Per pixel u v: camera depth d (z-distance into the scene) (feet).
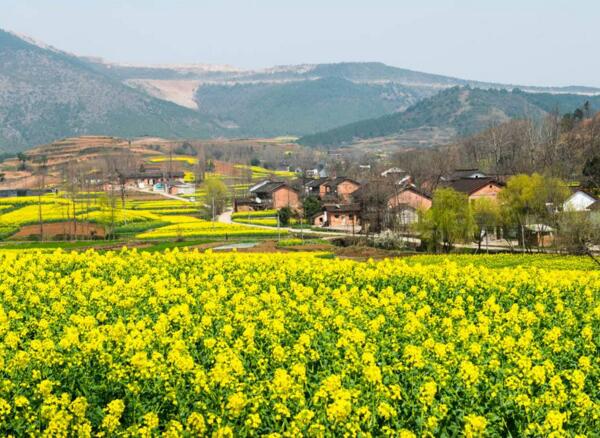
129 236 342.03
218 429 51.08
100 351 66.59
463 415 56.03
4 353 69.51
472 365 61.46
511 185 271.28
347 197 484.33
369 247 272.72
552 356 74.18
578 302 108.37
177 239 301.63
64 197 558.56
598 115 557.33
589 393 64.18
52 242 288.30
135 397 58.34
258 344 75.87
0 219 382.83
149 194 626.23
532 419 56.34
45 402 55.11
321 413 54.34
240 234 325.21
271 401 56.75
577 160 451.94
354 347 71.31
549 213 262.67
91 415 56.70
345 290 114.52
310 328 84.58
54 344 74.59
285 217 424.46
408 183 404.77
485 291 118.62
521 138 565.53
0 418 54.44
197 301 102.89
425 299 111.34
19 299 107.45
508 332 83.66
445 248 264.31
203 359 70.38
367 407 55.01
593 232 224.53
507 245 284.82
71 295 109.60
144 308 97.25
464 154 617.62
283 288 120.26
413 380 62.44
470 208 258.16
